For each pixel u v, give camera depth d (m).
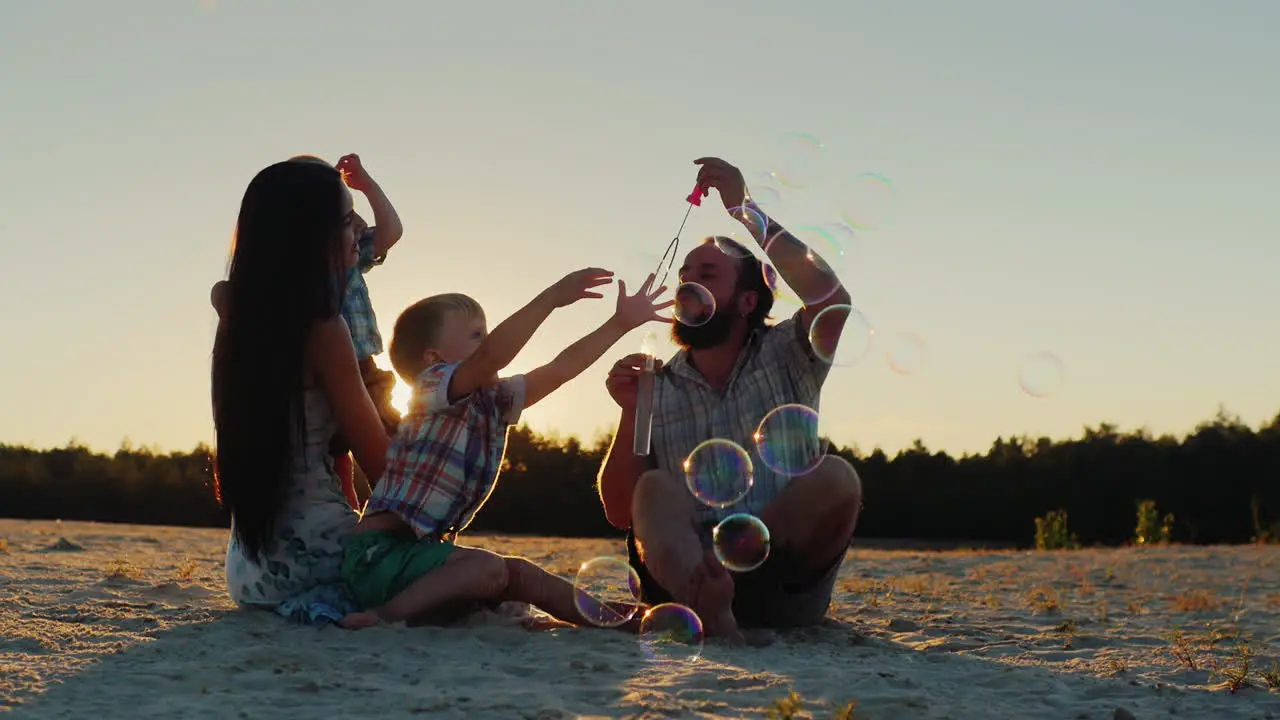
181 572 4.76
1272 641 3.86
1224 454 22.20
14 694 2.40
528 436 22.36
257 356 3.18
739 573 3.45
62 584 4.24
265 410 3.18
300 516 3.29
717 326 3.46
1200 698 2.76
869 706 2.45
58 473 24.06
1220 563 7.83
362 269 4.10
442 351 3.39
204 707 2.31
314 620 3.11
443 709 2.31
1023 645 3.58
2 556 5.74
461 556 3.17
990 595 5.10
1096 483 22.84
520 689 2.48
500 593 3.23
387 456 3.28
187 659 2.74
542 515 22.03
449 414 3.20
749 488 3.42
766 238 3.39
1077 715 2.50
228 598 3.86
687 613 3.16
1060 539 13.85
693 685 2.57
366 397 3.31
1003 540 23.16
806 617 3.61
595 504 21.92
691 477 3.44
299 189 3.19
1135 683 2.92
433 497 3.19
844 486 3.32
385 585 3.15
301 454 3.27
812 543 3.37
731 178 3.46
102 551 6.51
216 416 3.26
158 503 22.31
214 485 3.61
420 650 2.84
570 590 3.29
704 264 3.50
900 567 7.24
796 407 3.45
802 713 2.34
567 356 3.21
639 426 3.35
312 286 3.18
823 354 3.36
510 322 3.06
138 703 2.35
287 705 2.34
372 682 2.53
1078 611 4.66
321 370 3.24
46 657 2.75
